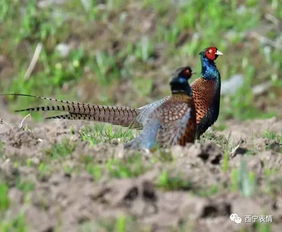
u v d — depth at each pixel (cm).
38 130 1464
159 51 2534
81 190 953
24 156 1161
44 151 1183
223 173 1070
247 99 2316
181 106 1191
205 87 1411
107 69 2484
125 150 1162
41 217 901
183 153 1124
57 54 2544
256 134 1645
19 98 2402
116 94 2406
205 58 1419
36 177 1016
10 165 1065
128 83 2450
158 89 2411
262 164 1134
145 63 2498
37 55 2541
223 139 1444
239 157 1166
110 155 1136
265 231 878
